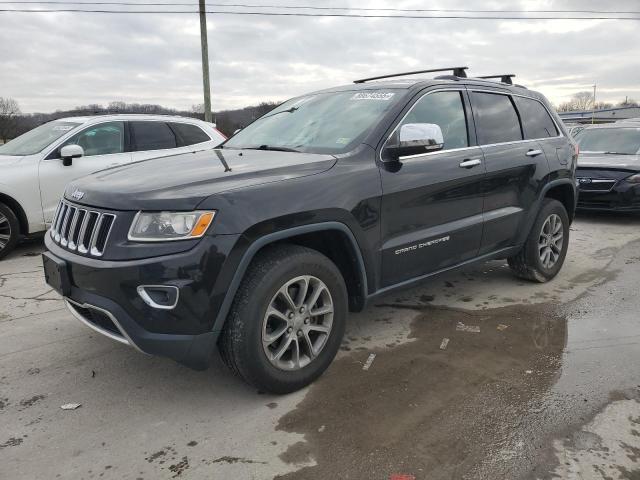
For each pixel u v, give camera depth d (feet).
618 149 30.81
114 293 8.45
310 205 9.55
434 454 8.14
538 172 15.40
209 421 9.09
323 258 9.93
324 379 10.50
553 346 12.05
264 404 9.62
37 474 7.75
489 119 14.43
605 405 9.48
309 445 8.39
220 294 8.55
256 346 9.08
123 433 8.77
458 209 12.92
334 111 12.84
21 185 20.74
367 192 10.57
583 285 16.66
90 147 23.04
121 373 10.87
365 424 8.93
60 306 14.93
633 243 22.88
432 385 10.25
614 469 7.75
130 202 8.62
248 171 9.64
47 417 9.25
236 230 8.58
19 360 11.46
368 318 13.84
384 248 11.14
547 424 8.89
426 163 11.99
